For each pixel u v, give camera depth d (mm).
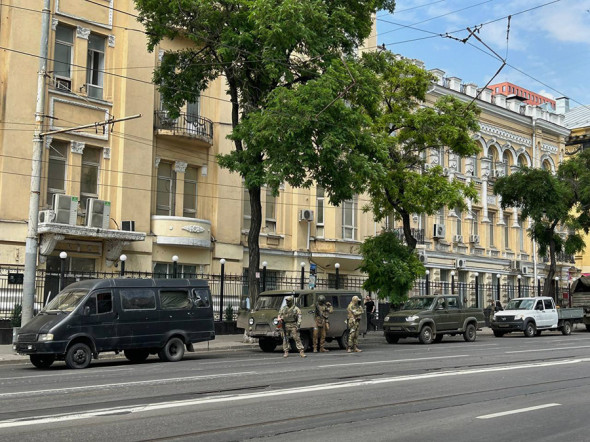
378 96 22516
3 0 23250
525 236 48750
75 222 23266
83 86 24922
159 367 15695
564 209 35750
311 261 33219
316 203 33656
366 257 28469
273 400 10266
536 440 7828
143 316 17219
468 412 9562
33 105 23516
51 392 11031
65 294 16734
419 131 27266
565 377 13852
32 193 18750
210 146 29328
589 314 37406
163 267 27484
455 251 41969
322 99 19625
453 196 26375
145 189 26609
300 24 19703
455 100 27844
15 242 22656
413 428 8367
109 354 19906
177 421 8562
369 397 10719
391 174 26766
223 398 10336
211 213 29469
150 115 26953
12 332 20984
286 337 18656
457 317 26531
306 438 7703
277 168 19766
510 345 24188
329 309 20625
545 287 37531
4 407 9555
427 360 17359
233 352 21078
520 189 36281
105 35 25938
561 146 51375
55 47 24375
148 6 21594
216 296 27891
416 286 37188
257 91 23172
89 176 25344
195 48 27828
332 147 19891
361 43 23734
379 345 24391
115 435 7715
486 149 44812
